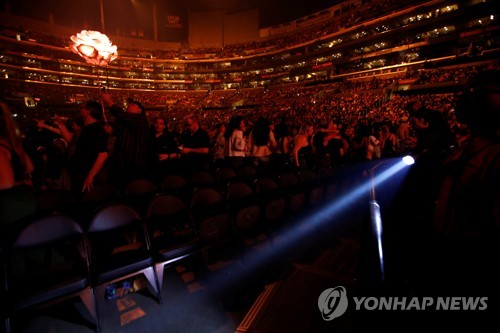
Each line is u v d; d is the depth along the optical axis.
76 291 2.22
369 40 40.00
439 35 32.66
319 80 43.50
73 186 3.59
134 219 2.84
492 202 1.30
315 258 3.48
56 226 2.40
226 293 2.77
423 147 2.29
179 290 2.82
